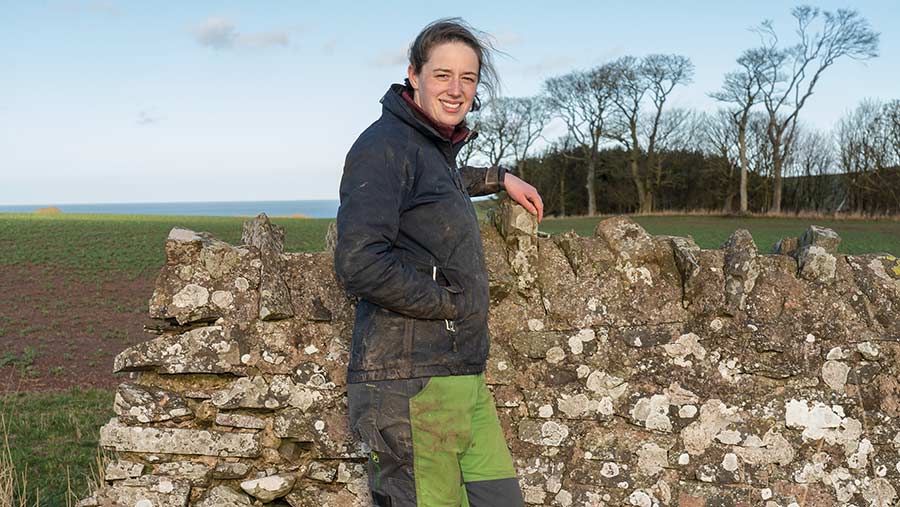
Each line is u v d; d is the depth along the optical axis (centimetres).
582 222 4712
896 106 4766
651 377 311
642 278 317
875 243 2986
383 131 231
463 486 246
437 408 229
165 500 308
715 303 309
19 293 1878
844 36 5022
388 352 229
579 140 6016
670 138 5838
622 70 5675
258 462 315
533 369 316
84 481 525
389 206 221
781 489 306
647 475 310
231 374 314
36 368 1123
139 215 5572
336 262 220
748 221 4628
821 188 5422
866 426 305
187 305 311
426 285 221
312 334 314
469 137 259
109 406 833
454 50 237
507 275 313
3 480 439
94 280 2117
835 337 306
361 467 312
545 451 314
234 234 3472
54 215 5184
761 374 308
